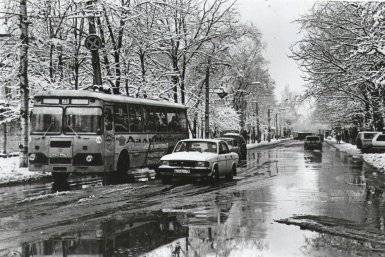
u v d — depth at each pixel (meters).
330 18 30.33
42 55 31.08
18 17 25.73
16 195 15.04
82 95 18.28
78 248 7.98
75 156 18.06
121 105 20.03
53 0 27.72
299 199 14.20
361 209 12.22
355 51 27.52
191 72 46.12
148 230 9.48
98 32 32.69
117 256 7.50
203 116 54.97
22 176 20.42
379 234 9.12
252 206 12.75
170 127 25.41
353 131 76.62
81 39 30.48
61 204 12.85
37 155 18.20
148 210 11.96
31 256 7.48
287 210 12.06
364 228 9.68
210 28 41.88
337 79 31.94
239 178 21.42
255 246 8.18
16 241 8.46
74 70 32.09
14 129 40.97
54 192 15.91
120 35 31.48
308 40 31.08
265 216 11.18
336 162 33.91
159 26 35.28
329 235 9.11
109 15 29.56
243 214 11.45
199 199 14.13
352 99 47.31
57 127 18.19
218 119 60.12
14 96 30.81
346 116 61.38
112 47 31.80
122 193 15.41
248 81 70.06
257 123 92.25
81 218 10.75
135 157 21.25
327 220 10.55
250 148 67.50
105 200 13.72
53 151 18.11
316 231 9.48
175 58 39.91
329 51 31.08
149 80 35.75
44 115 18.30
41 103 18.36
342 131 99.19
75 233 9.16
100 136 18.16
